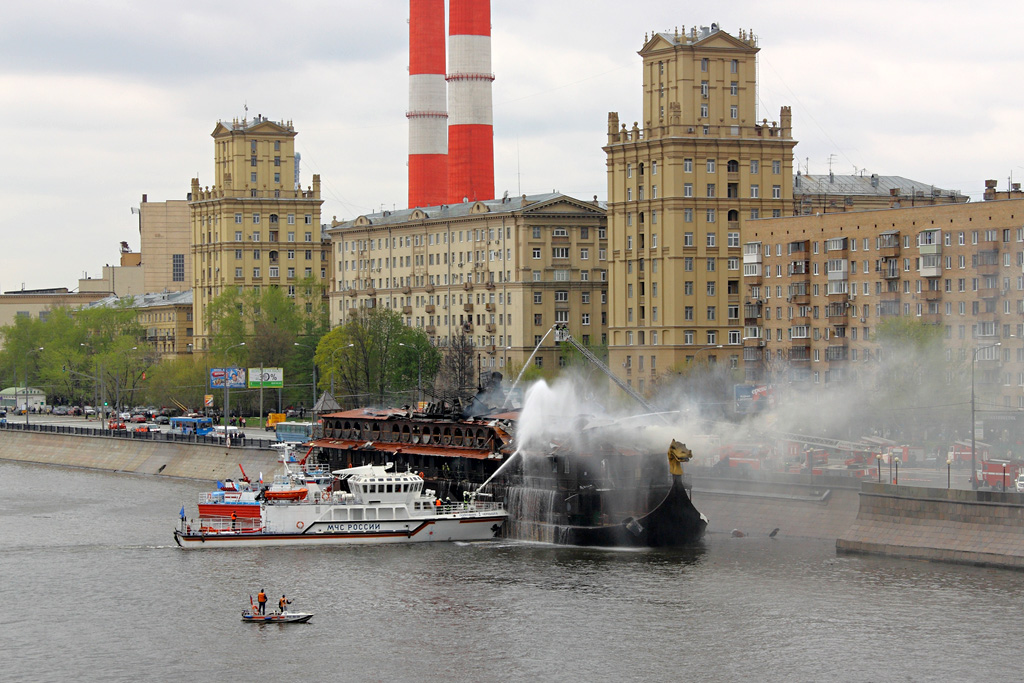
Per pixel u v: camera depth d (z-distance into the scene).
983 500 160.88
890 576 157.12
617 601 152.00
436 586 161.00
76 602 157.62
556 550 180.38
